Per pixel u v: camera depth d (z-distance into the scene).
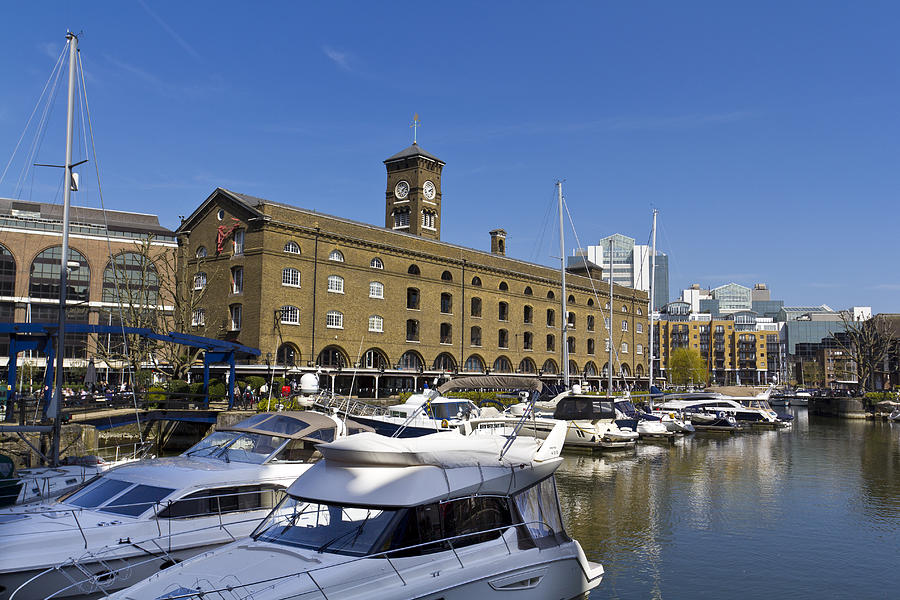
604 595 13.52
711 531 18.66
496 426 32.50
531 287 73.50
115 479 12.34
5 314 68.12
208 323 52.12
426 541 8.34
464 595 8.34
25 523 10.67
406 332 59.00
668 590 13.84
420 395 31.38
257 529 8.97
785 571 15.13
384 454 8.76
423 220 73.38
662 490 24.98
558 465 10.74
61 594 10.02
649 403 57.28
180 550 11.13
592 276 91.38
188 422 36.09
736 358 187.25
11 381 26.39
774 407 95.94
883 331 111.75
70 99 24.47
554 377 74.25
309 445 14.13
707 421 53.72
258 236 49.19
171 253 73.12
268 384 42.66
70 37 24.72
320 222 52.53
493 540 9.08
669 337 189.25
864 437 50.03
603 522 19.67
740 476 28.80
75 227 71.25
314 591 7.23
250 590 7.18
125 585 10.55
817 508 21.83
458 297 64.50
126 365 50.69
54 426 21.69
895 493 24.73
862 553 16.59
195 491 11.77
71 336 68.31
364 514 8.38
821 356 175.25
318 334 51.69
